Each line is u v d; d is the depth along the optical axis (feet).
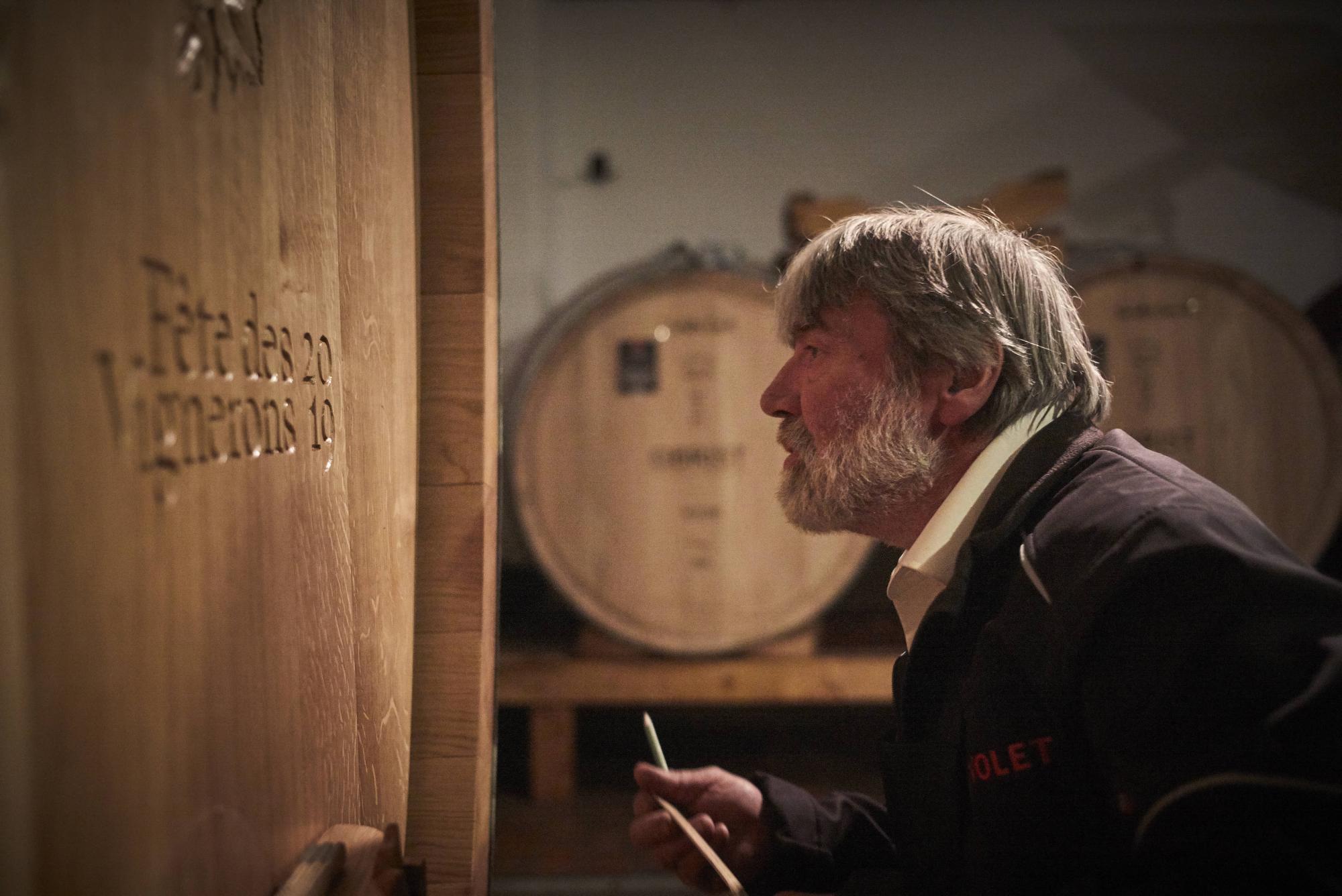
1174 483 3.26
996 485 3.81
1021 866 3.24
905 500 4.04
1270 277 13.25
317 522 2.57
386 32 3.24
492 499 3.69
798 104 13.30
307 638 2.48
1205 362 10.52
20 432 1.35
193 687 1.85
